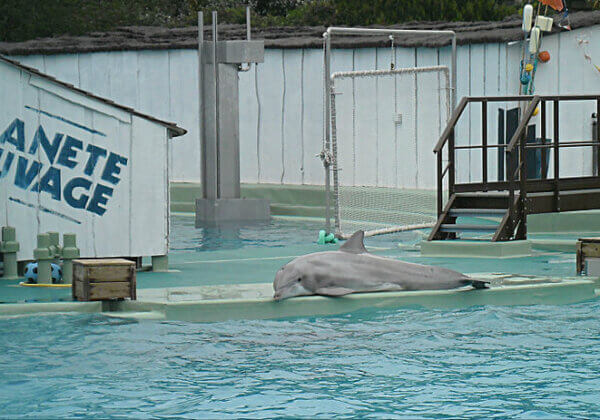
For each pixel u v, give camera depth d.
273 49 51.19
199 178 52.91
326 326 19.38
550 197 31.94
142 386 15.09
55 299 20.97
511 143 30.12
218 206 43.81
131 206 25.94
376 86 48.41
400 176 47.91
